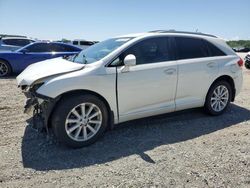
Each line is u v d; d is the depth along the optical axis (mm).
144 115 4785
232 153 4035
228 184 3236
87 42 23016
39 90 3967
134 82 4508
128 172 3496
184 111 5973
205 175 3424
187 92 5199
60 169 3557
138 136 4664
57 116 3992
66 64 4535
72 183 3242
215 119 5562
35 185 3188
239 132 4883
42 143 4312
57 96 3936
